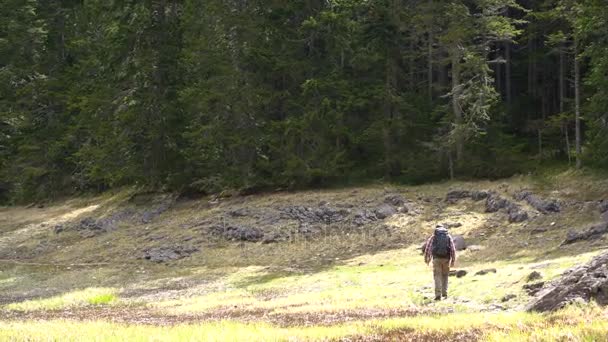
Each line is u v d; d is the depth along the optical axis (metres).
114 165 39.38
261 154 36.66
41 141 48.97
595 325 7.07
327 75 36.38
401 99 35.00
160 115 38.53
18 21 49.34
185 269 28.58
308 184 36.75
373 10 35.69
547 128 36.78
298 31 37.53
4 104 48.31
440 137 33.94
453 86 33.50
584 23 26.78
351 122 37.12
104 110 40.28
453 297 16.17
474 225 28.23
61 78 49.88
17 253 35.22
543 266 18.09
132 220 37.62
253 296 20.94
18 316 17.92
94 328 11.43
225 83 36.00
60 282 27.84
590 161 29.22
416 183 35.44
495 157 33.69
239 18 36.69
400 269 23.23
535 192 29.09
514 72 46.88
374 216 30.98
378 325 9.56
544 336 6.64
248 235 31.27
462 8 32.34
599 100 26.72
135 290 25.11
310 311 14.30
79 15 51.28
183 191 39.62
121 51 39.94
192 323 12.59
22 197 49.69
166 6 41.25
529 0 40.12
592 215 25.17
